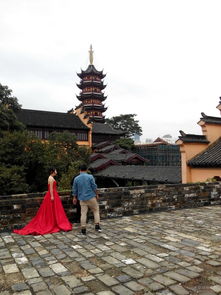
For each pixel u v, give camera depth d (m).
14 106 30.17
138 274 3.76
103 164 32.44
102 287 3.42
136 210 8.13
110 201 7.71
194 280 3.55
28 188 18.94
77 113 52.97
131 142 46.41
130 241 5.31
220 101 16.33
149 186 8.41
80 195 6.06
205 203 9.54
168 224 6.70
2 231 6.30
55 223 6.34
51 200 6.37
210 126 15.73
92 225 6.78
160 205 8.58
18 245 5.22
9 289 3.43
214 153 14.46
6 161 19.72
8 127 24.44
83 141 48.38
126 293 3.25
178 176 19.62
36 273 3.88
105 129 54.06
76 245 5.14
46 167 20.25
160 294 3.22
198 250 4.68
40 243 5.32
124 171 28.36
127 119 67.94
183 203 9.04
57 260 4.36
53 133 32.72
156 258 4.34
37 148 20.59
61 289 3.39
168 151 37.53
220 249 4.72
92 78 59.84
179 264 4.07
